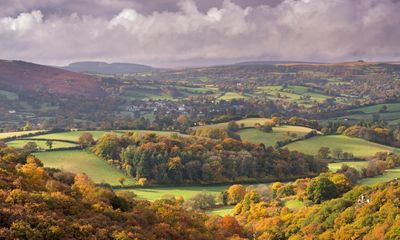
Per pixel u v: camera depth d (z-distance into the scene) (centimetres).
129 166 14075
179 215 6450
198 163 14512
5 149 8900
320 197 9606
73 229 4325
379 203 6875
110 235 4450
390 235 5766
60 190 5903
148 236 4906
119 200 6031
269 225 8350
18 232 3931
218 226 7744
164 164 14112
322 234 6806
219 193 12719
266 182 14700
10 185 5300
